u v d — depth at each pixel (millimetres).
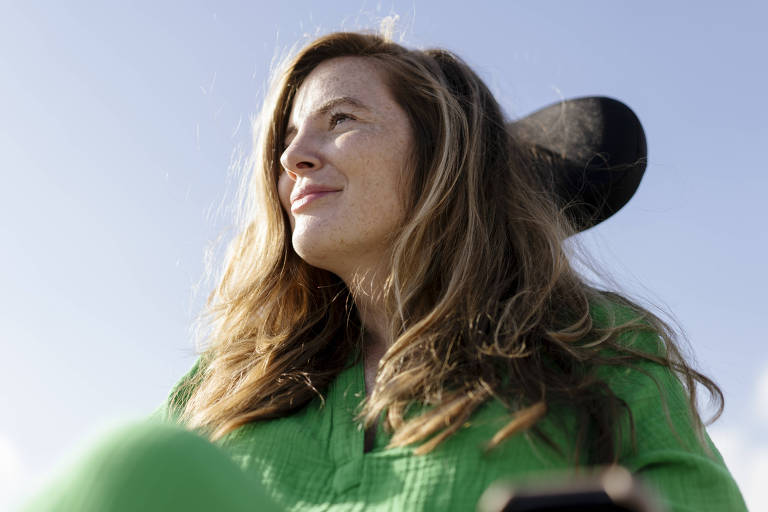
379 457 1188
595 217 1824
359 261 1531
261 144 1750
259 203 1755
